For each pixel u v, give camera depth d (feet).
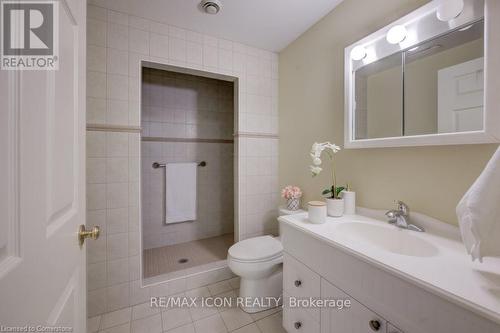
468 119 2.88
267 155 7.11
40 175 1.51
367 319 2.61
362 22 4.43
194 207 8.47
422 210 3.47
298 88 6.30
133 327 4.64
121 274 5.22
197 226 8.84
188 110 8.62
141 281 5.42
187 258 7.16
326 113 5.33
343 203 4.27
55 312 1.75
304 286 3.66
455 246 2.80
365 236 3.77
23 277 1.31
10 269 1.19
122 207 5.24
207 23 5.67
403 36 3.52
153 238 8.05
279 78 7.20
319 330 3.34
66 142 1.98
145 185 7.91
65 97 1.96
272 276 5.25
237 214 6.79
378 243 3.61
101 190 5.05
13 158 1.25
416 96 3.45
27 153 1.36
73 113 2.16
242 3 4.93
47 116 1.63
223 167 9.33
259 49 6.94
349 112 4.48
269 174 7.15
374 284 2.53
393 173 3.88
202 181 8.94
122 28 5.24
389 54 3.80
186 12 5.25
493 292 1.86
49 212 1.65
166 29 5.68
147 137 7.93
